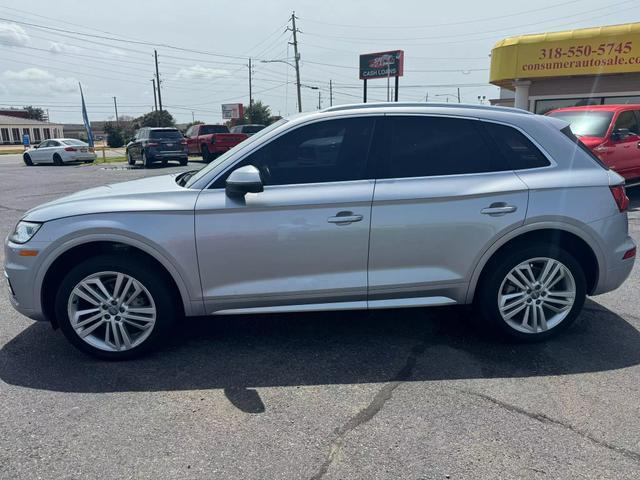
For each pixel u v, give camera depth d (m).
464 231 3.54
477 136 3.66
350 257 3.53
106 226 3.40
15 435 2.76
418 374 3.37
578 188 3.62
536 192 3.56
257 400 3.09
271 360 3.60
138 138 23.00
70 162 25.64
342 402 3.05
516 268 3.65
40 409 3.01
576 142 3.82
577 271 3.69
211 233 3.45
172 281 3.64
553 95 16.47
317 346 3.82
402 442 2.66
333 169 3.57
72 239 3.43
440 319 4.29
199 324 4.25
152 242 3.41
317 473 2.44
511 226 3.54
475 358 3.58
